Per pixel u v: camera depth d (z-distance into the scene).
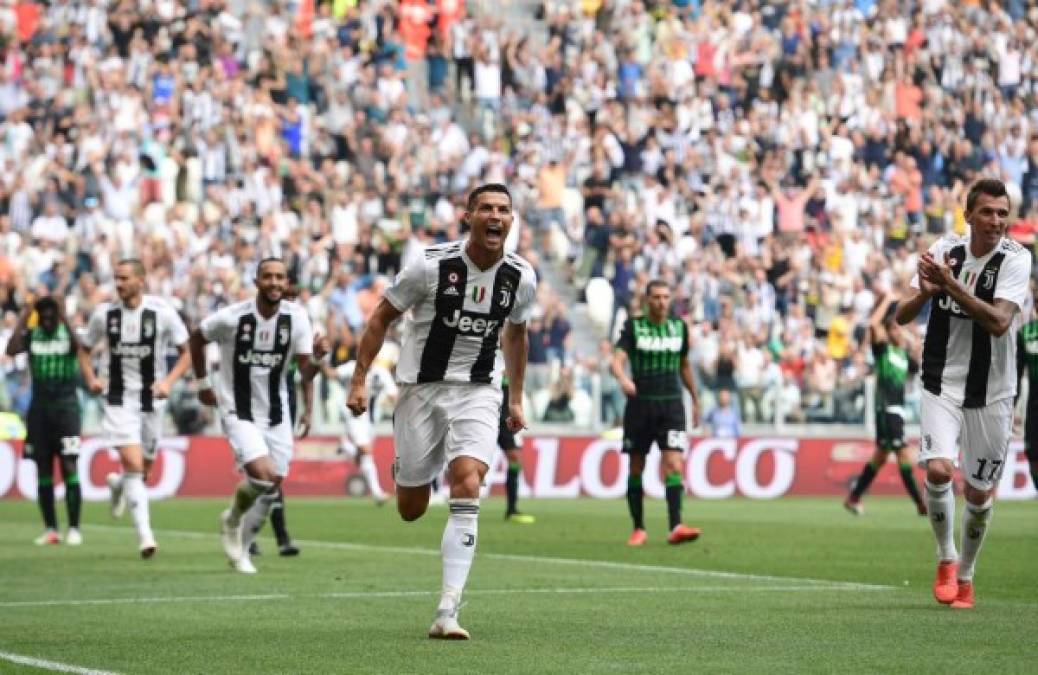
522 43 71.25
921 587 25.41
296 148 66.38
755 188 69.75
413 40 70.75
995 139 76.25
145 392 32.03
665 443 35.22
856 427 62.19
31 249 59.19
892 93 75.56
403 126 67.31
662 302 35.12
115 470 54.84
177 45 66.94
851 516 47.38
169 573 27.83
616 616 21.05
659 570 28.69
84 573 27.83
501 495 59.25
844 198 70.69
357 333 59.41
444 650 17.53
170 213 61.94
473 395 19.08
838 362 64.25
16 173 61.47
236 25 68.44
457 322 18.86
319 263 61.56
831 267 68.75
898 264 70.56
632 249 64.81
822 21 76.19
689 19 74.62
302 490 57.28
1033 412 34.53
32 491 54.09
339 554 32.44
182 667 16.27
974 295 20.97
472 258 18.81
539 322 60.00
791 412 61.62
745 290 65.19
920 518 46.19
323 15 69.62
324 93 67.56
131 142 63.44
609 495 59.88
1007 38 78.62
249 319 27.77
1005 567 29.39
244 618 20.80
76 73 65.12
